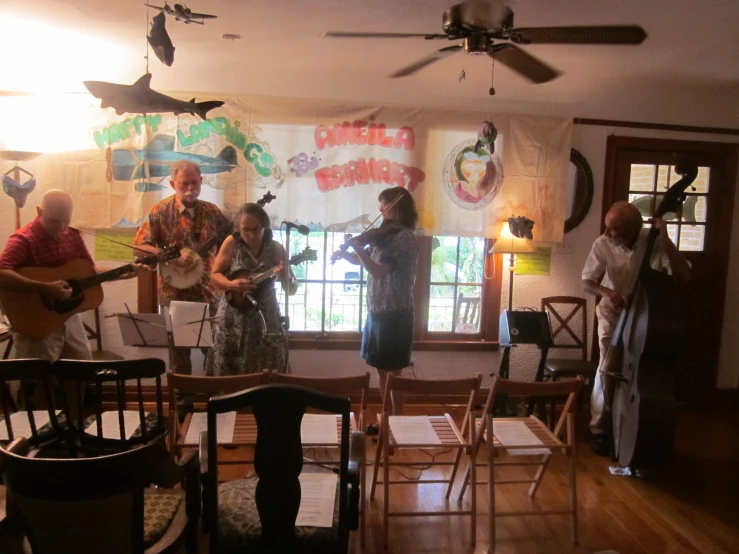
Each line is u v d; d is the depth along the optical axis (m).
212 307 3.18
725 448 3.52
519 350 4.09
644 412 2.83
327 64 3.59
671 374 2.88
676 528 2.59
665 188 4.11
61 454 2.26
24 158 3.30
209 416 1.54
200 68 3.59
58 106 3.50
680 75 3.64
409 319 3.01
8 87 3.47
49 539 1.46
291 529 1.64
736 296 4.29
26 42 3.25
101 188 3.58
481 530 2.53
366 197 3.75
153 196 3.60
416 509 2.68
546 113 3.90
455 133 3.78
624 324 3.05
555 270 4.06
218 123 3.59
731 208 4.17
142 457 1.45
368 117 3.71
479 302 4.08
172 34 3.05
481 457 3.21
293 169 3.68
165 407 3.66
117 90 2.17
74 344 3.15
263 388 1.52
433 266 4.01
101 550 1.48
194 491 1.79
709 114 4.07
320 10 2.68
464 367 4.05
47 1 2.62
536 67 2.61
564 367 3.57
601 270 3.36
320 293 3.96
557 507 2.73
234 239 2.94
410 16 2.75
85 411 3.44
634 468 3.01
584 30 2.15
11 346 3.30
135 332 2.95
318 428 2.34
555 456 3.30
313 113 3.66
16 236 2.94
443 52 2.49
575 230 4.05
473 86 3.80
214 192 3.63
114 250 3.67
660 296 2.87
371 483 2.90
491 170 3.82
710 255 4.23
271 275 2.88
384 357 3.01
